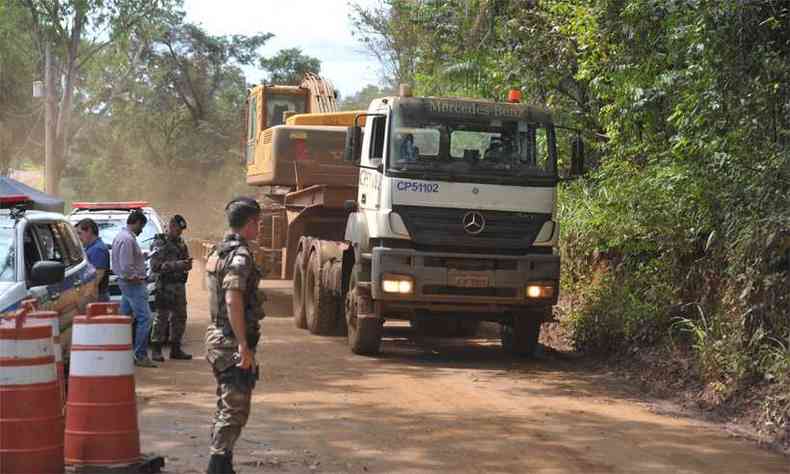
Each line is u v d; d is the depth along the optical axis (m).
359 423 9.50
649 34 13.69
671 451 8.69
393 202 13.12
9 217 10.59
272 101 22.83
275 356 13.70
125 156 64.38
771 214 10.88
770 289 10.74
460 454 8.36
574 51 17.75
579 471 7.91
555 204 13.57
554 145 13.64
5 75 53.22
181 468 7.68
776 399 9.70
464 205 13.21
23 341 6.86
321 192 16.83
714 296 12.21
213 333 7.09
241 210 7.09
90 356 7.29
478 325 16.72
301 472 7.70
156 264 13.02
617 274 14.55
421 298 13.09
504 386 11.66
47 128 45.03
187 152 63.84
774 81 11.41
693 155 12.58
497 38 20.11
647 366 12.23
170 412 9.86
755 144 11.56
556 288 13.39
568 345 14.59
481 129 13.45
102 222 16.58
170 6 47.25
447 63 23.11
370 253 13.74
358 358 13.65
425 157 13.23
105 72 52.28
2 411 6.83
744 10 11.30
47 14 44.25
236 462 7.93
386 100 13.66
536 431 9.28
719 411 10.30
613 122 15.47
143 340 12.61
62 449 7.01
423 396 10.91
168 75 64.50
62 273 9.67
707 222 12.35
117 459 7.27
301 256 17.00
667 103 14.05
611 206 14.87
